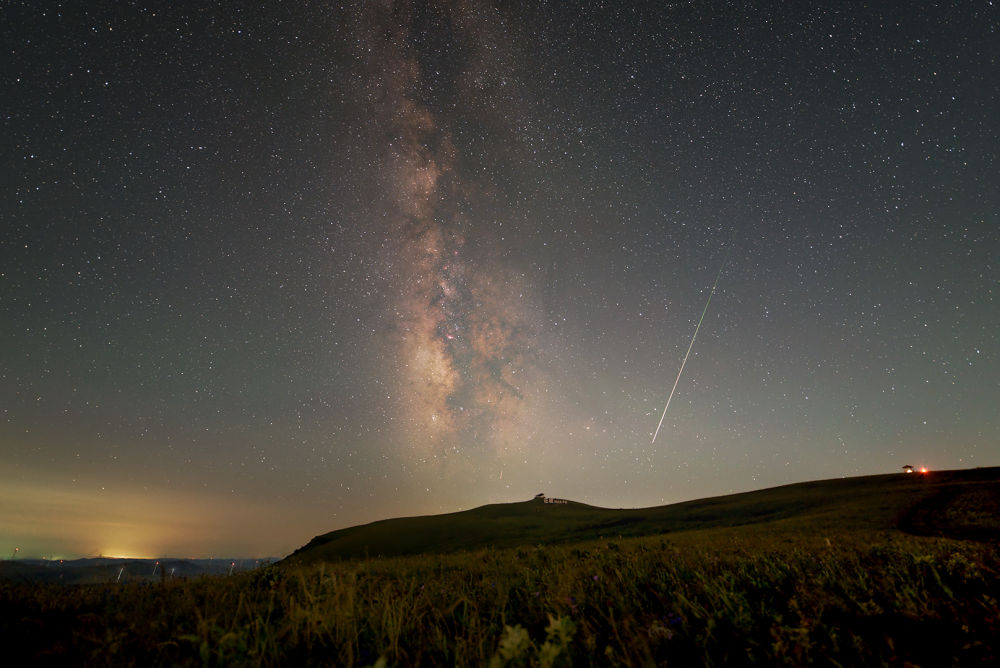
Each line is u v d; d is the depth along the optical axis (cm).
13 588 484
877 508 4194
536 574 661
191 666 262
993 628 301
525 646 235
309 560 5566
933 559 524
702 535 2638
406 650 319
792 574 537
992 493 3991
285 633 337
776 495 7031
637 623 355
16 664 281
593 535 5666
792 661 270
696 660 293
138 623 375
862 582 454
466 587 559
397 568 936
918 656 281
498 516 8719
